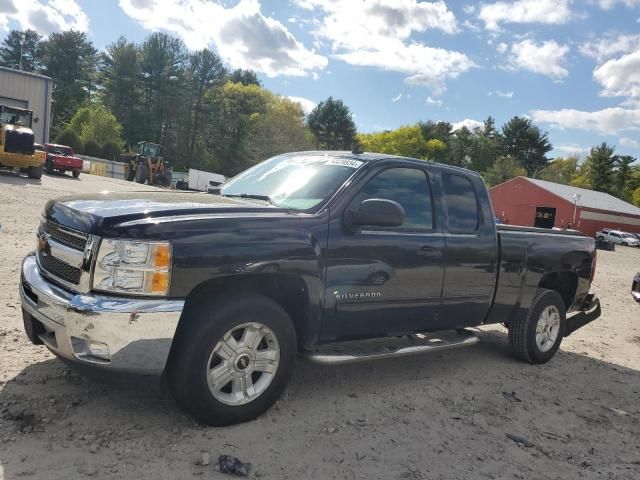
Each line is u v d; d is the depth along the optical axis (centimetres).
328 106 9706
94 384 402
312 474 323
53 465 300
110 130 7069
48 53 9744
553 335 607
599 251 3678
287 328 380
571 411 471
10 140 2366
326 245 397
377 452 359
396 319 455
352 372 507
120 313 319
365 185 436
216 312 347
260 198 436
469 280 503
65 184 2462
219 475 309
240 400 365
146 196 404
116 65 8694
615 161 10175
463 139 11938
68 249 349
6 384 387
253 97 9400
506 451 382
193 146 9056
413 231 460
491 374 546
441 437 392
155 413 371
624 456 396
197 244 340
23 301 378
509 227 574
